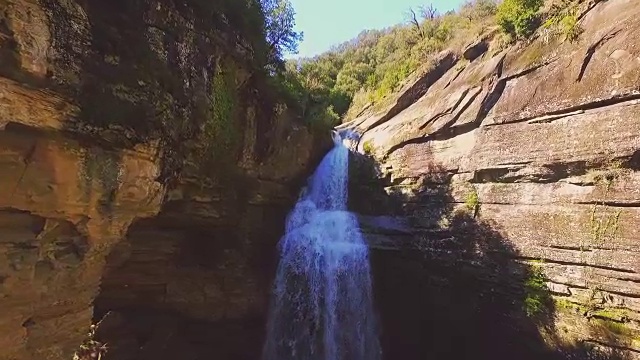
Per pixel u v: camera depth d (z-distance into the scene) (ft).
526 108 40.47
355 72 116.47
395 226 52.65
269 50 44.27
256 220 42.11
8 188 15.15
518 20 44.91
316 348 45.83
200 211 33.96
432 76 65.36
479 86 47.78
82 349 30.96
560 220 35.47
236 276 40.11
